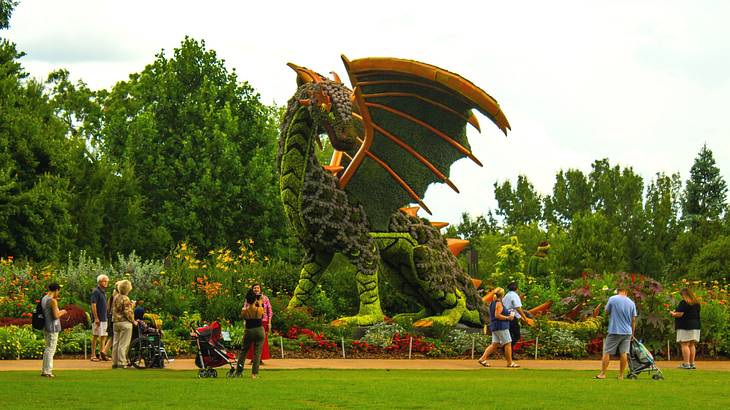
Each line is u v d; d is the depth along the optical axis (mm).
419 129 22234
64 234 36938
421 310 27500
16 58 41312
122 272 24797
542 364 19500
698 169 73000
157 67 46281
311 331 21078
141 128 43875
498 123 20359
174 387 12117
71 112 55938
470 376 15375
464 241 27438
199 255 43500
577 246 54344
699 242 56188
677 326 18922
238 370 13969
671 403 11242
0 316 21531
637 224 59625
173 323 21438
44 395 11023
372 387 12531
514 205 76188
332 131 21297
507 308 18828
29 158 36062
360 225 22594
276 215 44781
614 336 15102
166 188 44125
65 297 22812
